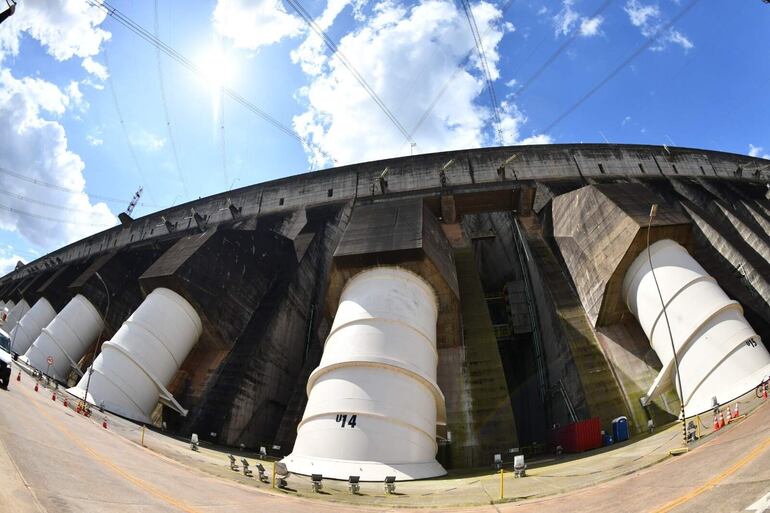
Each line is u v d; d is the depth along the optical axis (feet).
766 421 43.42
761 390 58.18
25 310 169.17
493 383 85.15
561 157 138.41
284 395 102.47
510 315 116.78
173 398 90.89
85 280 130.00
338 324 71.51
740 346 64.69
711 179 142.00
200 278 98.99
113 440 54.13
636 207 83.97
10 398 52.80
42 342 119.75
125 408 84.58
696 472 33.71
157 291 96.53
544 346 102.42
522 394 110.01
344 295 77.05
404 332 68.23
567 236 102.83
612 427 67.36
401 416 60.18
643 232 77.61
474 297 104.94
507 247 136.15
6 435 32.94
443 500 39.45
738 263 101.14
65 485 25.86
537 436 97.40
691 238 79.05
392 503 39.27
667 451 46.32
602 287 85.56
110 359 87.25
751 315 83.46
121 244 176.45
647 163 140.26
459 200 124.67
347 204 137.28
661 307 73.46
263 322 103.40
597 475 41.83
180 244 108.99
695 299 70.28
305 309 117.60
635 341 84.43
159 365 90.38
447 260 88.63
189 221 162.81
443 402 69.21
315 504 37.78
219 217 155.02
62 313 125.29
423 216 89.76
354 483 45.83
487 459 75.61
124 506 24.80
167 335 92.38
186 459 55.21
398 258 76.69
